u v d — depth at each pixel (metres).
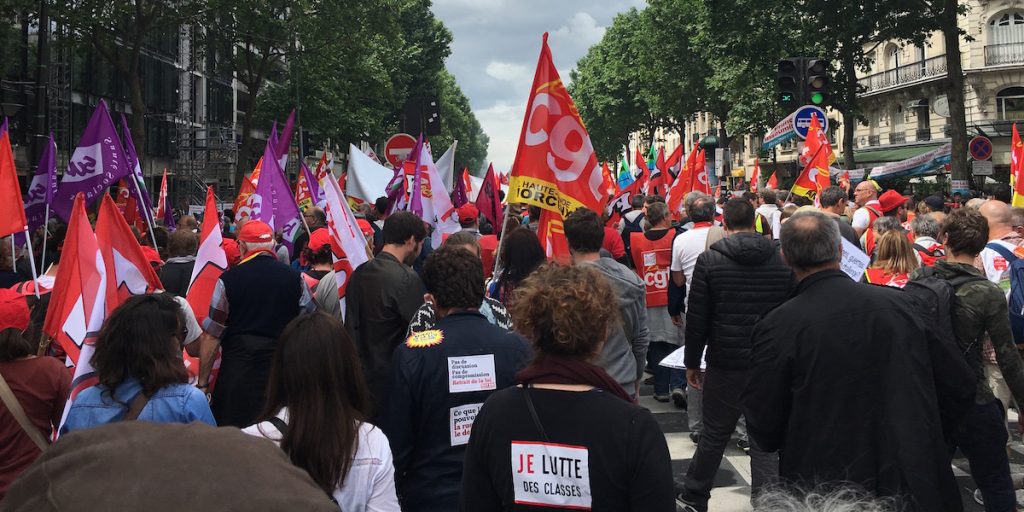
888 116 42.91
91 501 0.84
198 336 4.90
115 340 2.99
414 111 19.50
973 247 4.37
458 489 3.05
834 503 1.79
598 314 2.27
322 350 2.55
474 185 16.84
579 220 4.79
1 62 24.31
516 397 2.25
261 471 0.93
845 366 2.87
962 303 4.25
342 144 39.72
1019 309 5.25
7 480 3.46
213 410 5.04
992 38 36.75
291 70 32.72
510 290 4.93
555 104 5.45
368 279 4.57
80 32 21.52
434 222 9.61
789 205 8.38
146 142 37.34
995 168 36.91
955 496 2.81
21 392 3.53
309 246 6.47
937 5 22.38
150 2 22.22
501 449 2.22
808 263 3.09
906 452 2.75
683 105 44.91
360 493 2.54
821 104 11.80
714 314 4.74
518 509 2.18
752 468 4.60
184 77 41.38
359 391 2.63
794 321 2.99
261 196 7.46
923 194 30.02
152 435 0.94
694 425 6.33
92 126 7.77
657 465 2.12
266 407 2.64
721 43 26.30
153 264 7.16
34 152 15.01
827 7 23.52
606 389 2.25
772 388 3.02
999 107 37.03
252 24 25.42
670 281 6.82
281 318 5.12
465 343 3.16
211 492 0.87
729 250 4.70
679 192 12.41
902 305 2.95
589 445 2.13
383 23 26.94
